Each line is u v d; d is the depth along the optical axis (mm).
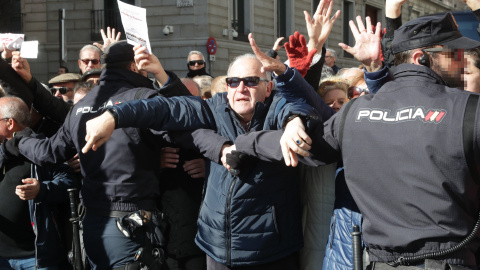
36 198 3379
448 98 1961
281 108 2777
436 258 1938
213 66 17109
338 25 24156
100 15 18109
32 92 3863
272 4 20406
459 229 1924
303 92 2623
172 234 3287
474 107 1895
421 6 29750
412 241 1951
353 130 2113
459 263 1931
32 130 3738
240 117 2924
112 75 3252
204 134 2861
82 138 3152
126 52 3273
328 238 2838
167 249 3277
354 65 25344
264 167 2740
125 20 2891
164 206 3324
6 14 15930
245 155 2674
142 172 3115
